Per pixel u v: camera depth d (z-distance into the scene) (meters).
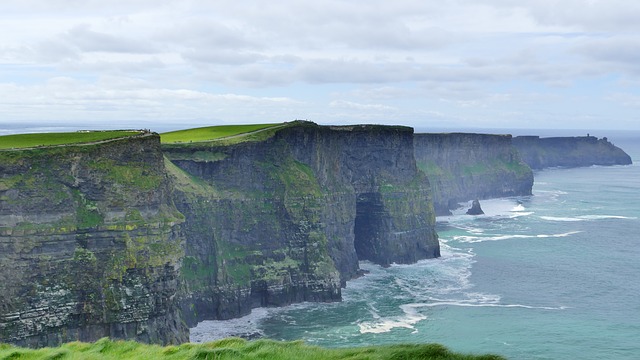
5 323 88.38
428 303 128.00
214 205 126.31
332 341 104.75
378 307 125.44
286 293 128.00
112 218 97.25
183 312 113.00
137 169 101.94
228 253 124.81
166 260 99.75
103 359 36.12
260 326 114.50
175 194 119.62
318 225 135.00
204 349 35.16
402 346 34.44
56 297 92.06
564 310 122.69
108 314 94.50
